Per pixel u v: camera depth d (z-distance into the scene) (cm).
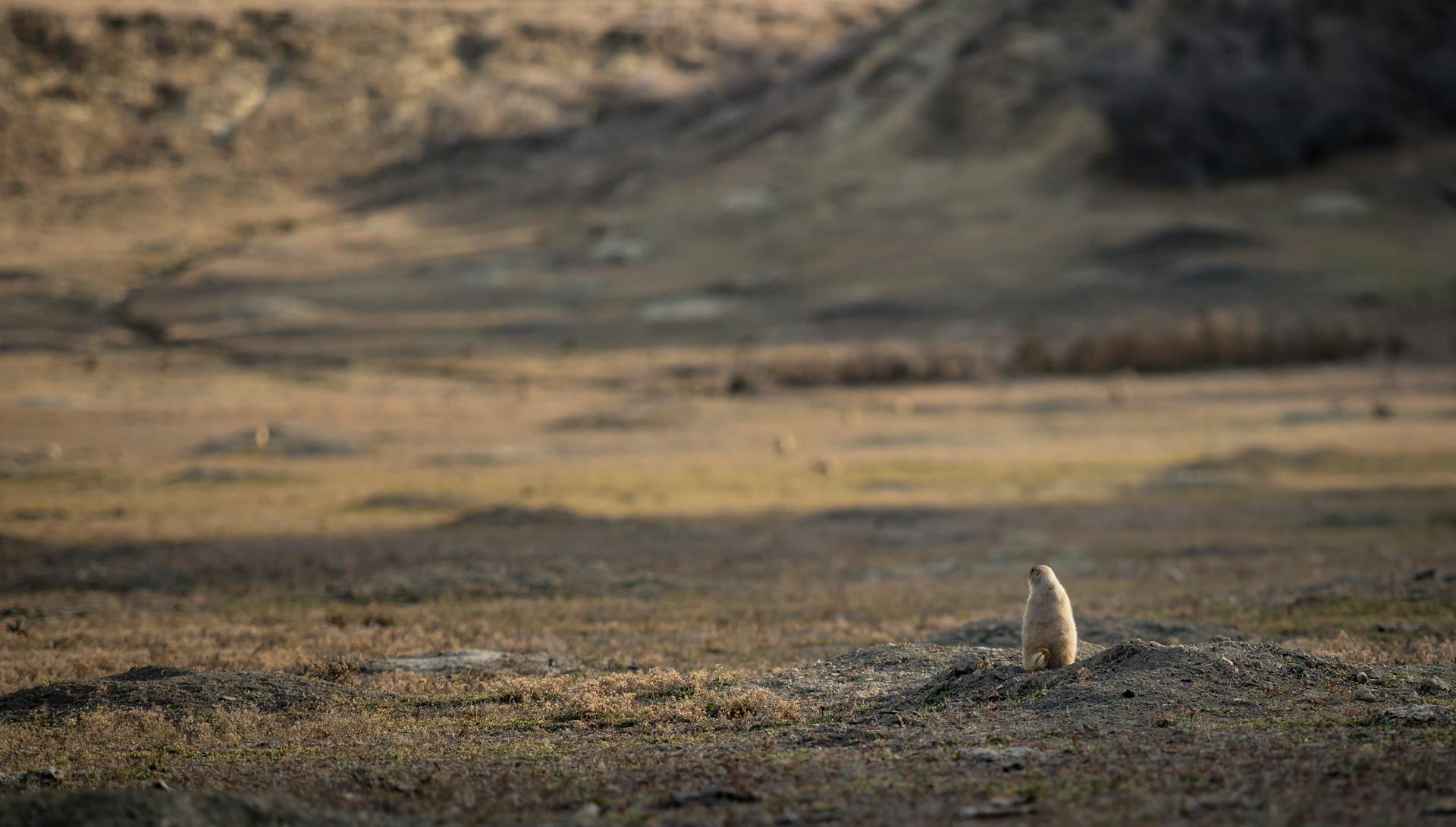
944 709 4506
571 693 5206
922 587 9538
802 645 6819
